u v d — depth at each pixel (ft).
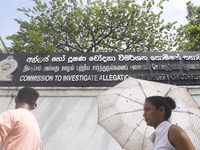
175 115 5.45
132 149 5.97
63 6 36.68
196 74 21.63
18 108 5.61
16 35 30.60
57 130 19.30
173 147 3.90
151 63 22.80
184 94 5.67
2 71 23.20
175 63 22.58
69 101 20.75
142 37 36.40
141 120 6.14
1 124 4.67
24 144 4.83
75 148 18.43
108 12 37.27
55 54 24.17
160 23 36.68
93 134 18.94
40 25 34.47
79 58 23.65
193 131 5.16
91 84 21.98
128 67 22.71
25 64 23.68
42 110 20.38
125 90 6.60
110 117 6.48
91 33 38.14
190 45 34.94
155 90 6.06
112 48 39.24
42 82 22.44
